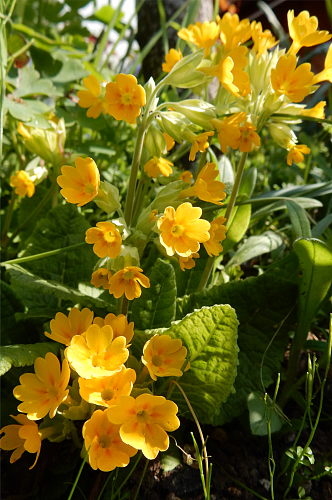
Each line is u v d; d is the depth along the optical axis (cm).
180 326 32
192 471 33
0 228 47
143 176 37
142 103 31
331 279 34
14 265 36
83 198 31
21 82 45
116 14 54
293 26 34
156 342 32
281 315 37
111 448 30
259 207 44
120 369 30
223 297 36
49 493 32
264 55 36
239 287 36
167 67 38
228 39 36
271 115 37
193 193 33
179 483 33
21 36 46
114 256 30
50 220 39
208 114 33
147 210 33
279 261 39
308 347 37
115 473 32
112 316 32
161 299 34
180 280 40
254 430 33
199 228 31
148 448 29
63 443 34
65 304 38
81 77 49
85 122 49
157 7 64
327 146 67
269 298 36
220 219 34
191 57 33
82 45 69
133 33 61
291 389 37
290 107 36
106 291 39
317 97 74
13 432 31
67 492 32
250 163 61
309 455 31
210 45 37
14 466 33
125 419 29
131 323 32
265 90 35
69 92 53
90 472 33
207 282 40
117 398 29
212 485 33
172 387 34
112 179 55
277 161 69
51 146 43
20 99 44
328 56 34
